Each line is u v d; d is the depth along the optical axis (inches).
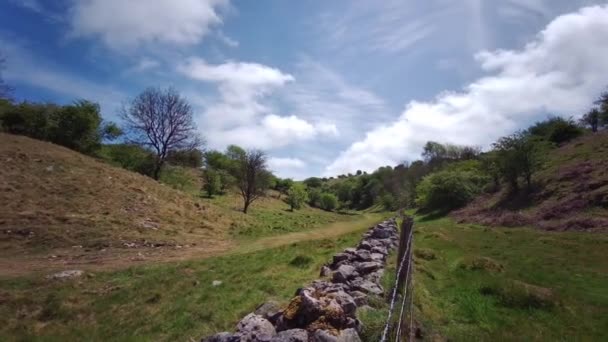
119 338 261.7
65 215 693.9
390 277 301.3
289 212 2142.0
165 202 970.7
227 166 2539.4
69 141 1401.3
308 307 188.9
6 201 678.5
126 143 1616.6
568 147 1694.1
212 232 883.4
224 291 351.3
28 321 298.0
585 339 237.8
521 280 397.7
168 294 354.3
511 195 1365.7
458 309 283.0
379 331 183.9
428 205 1931.6
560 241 682.8
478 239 737.0
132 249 618.5
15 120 1357.0
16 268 460.1
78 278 414.9
